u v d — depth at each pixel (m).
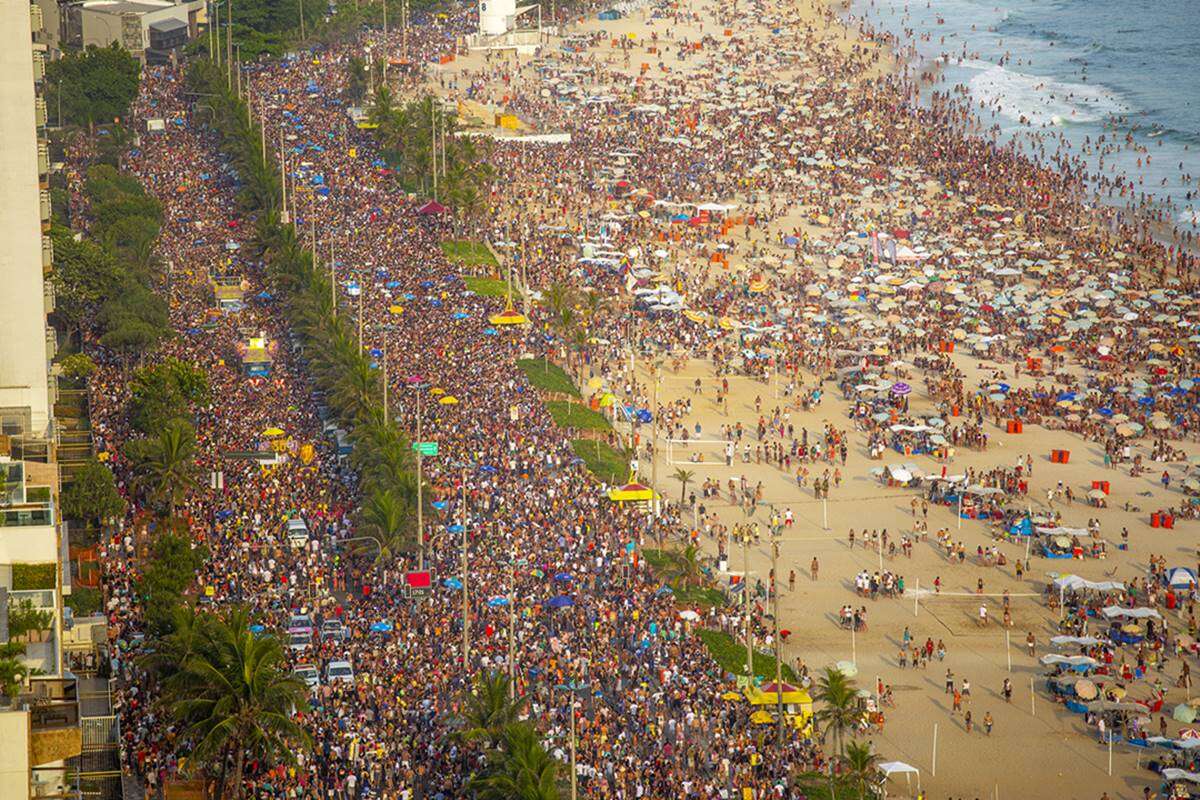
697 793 180.12
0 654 146.75
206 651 170.00
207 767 173.38
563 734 187.00
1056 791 192.62
